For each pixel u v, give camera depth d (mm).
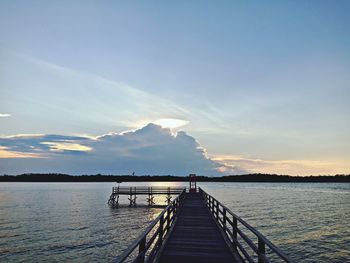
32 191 129375
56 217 39906
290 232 29859
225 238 9445
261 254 4762
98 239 25953
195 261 7359
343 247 23531
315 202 67688
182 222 13398
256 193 114250
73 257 20562
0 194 101875
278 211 48625
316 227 32906
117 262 3283
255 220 38219
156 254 7684
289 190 150750
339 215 43656
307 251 22391
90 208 51094
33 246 23516
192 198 28328
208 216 15336
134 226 32438
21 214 43281
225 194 105250
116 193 51781
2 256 20766
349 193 115938
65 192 118000
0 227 32125
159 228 8344
